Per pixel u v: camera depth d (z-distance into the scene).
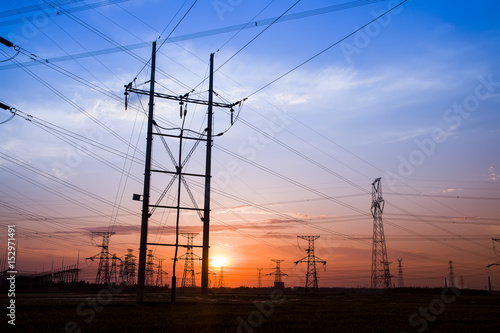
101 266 120.38
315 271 117.88
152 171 54.28
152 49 57.34
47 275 126.94
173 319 36.47
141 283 51.34
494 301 88.19
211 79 60.03
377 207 107.19
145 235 52.28
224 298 79.75
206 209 56.66
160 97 56.47
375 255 107.25
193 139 57.66
